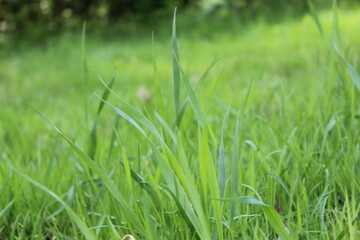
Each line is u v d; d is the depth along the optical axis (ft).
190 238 5.26
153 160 7.57
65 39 30.91
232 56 21.56
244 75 17.29
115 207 5.93
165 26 31.65
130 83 18.39
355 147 6.79
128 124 10.11
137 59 24.08
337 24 7.82
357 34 21.34
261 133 8.12
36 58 27.14
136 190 6.46
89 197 6.67
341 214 5.30
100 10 37.22
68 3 36.60
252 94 8.29
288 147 7.04
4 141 11.80
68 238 5.70
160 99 5.49
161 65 21.56
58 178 7.22
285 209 6.20
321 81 9.48
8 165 8.45
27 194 7.15
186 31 29.84
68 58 26.22
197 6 34.37
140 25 33.88
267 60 19.71
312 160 6.51
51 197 7.07
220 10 31.14
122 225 5.79
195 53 23.32
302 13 30.12
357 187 5.94
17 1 35.04
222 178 5.11
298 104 9.81
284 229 4.63
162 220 5.36
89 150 7.04
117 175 6.84
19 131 11.83
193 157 7.51
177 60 5.09
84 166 6.59
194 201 4.56
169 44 26.48
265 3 31.32
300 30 24.77
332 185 6.31
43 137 11.82
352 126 7.09
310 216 5.60
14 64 26.03
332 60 7.77
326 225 5.62
